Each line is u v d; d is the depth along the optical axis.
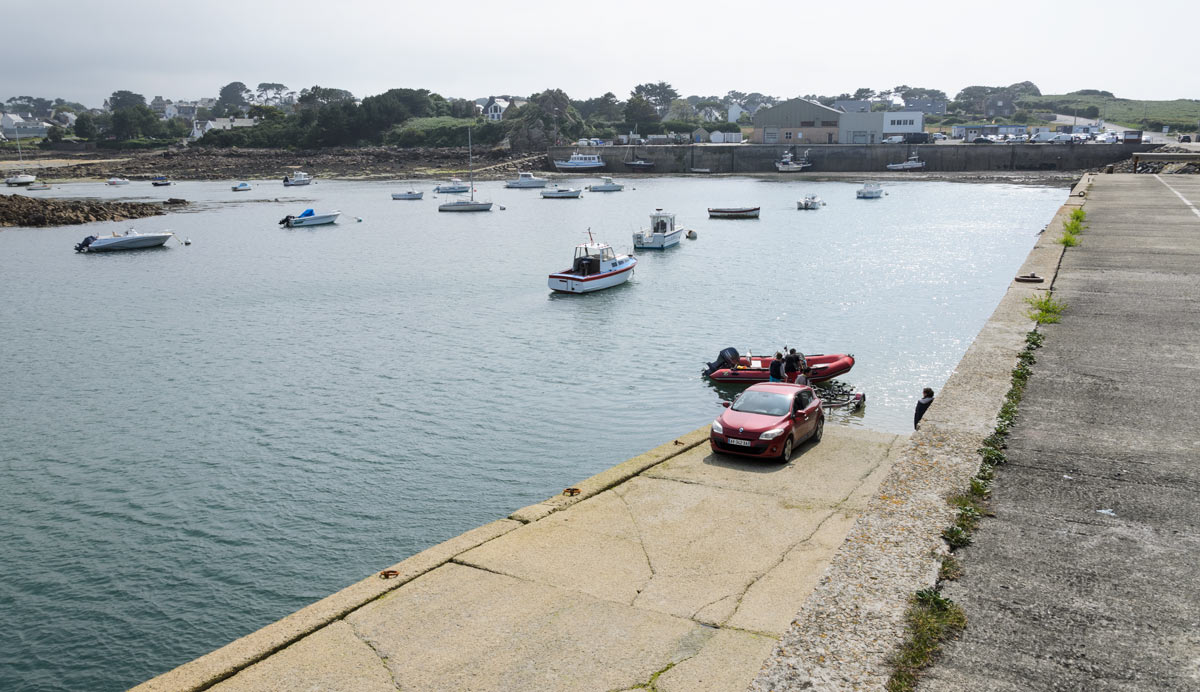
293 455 25.59
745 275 57.66
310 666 8.89
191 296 54.06
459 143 195.75
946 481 8.61
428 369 35.38
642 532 12.52
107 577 18.70
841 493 14.27
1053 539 7.40
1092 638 5.98
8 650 16.20
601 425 27.95
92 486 23.53
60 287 58.16
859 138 169.75
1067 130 196.25
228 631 16.73
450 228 92.50
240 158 192.62
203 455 25.75
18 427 28.56
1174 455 9.06
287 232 90.69
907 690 5.50
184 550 19.81
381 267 65.06
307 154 195.00
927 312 43.88
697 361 35.75
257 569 18.94
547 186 147.00
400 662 8.95
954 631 6.14
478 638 9.42
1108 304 16.36
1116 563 6.96
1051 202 104.00
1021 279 18.73
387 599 10.34
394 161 186.25
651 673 8.71
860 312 44.41
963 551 7.28
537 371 34.72
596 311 47.09
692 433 17.92
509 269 62.94
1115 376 11.91
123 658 15.97
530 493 22.66
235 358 37.84
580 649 9.19
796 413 16.66
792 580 10.92
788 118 174.12
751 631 9.57
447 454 25.50
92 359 38.00
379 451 25.81
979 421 10.22
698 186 142.38
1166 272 19.33
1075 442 9.55
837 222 89.06
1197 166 75.31
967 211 96.31
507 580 10.88
